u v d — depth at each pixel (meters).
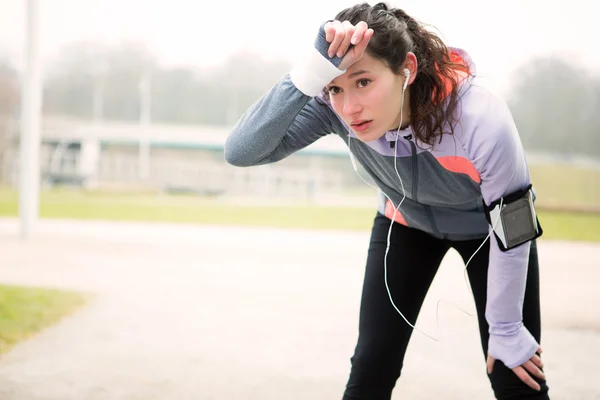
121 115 29.23
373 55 1.71
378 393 2.09
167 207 16.11
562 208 18.34
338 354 3.99
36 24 9.34
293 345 4.18
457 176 1.95
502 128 1.79
